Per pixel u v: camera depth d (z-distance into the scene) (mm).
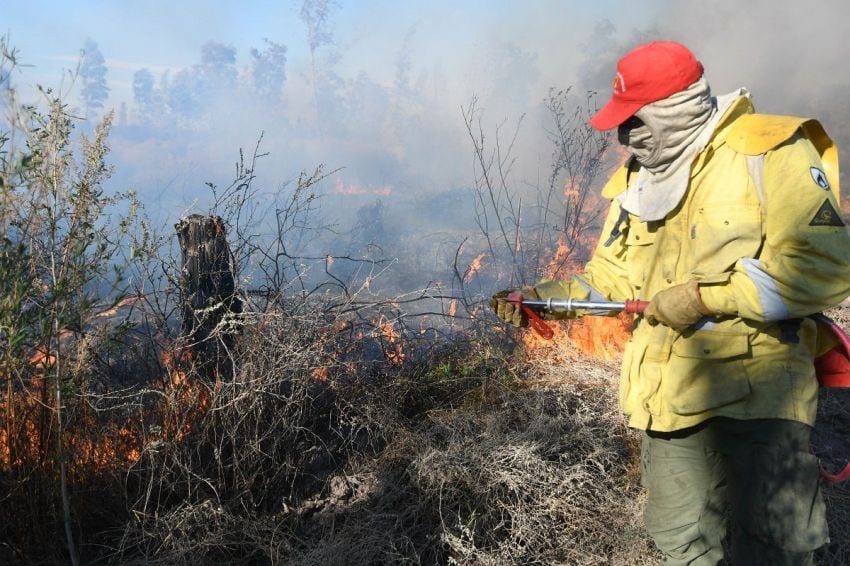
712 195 2654
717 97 2809
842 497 3654
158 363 3910
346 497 3760
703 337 2672
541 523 3420
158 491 3512
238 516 3494
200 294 4086
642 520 3461
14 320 2809
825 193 2516
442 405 4371
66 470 3311
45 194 3059
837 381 2775
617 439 3943
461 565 3264
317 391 4191
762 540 2631
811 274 2484
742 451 2666
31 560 3279
